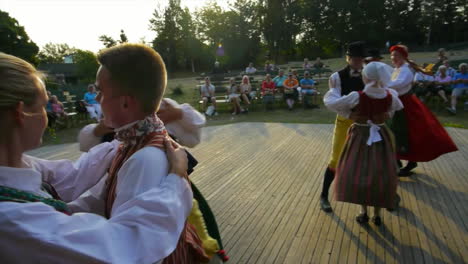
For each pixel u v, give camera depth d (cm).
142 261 68
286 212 306
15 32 2800
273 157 493
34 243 60
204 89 1070
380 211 301
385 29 3784
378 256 233
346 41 3803
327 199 315
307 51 3972
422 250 238
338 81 296
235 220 294
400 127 357
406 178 383
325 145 555
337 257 234
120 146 107
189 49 3991
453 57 2211
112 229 68
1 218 60
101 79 86
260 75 1731
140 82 85
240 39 3653
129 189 80
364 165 254
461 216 286
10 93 65
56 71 3600
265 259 234
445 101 870
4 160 70
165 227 74
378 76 248
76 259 62
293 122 817
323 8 3788
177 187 80
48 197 77
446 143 344
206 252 128
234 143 598
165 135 94
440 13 3641
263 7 3562
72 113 962
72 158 558
